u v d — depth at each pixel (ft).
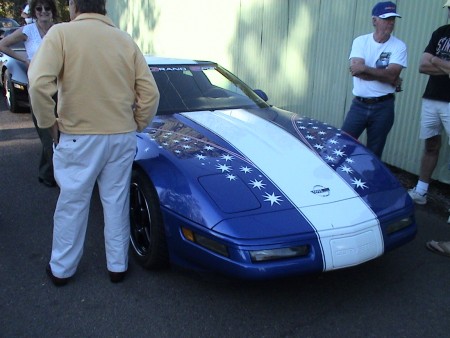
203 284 9.34
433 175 15.16
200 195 8.25
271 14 21.48
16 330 7.83
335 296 9.07
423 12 14.89
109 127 8.21
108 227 9.01
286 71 21.21
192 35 27.86
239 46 23.97
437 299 9.07
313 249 7.77
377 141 14.07
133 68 8.35
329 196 8.58
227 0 24.18
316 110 19.98
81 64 7.79
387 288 9.40
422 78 15.26
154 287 9.20
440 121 12.85
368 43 13.39
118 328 7.97
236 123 11.34
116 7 38.73
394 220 8.63
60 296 8.84
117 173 8.73
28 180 15.14
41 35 13.78
